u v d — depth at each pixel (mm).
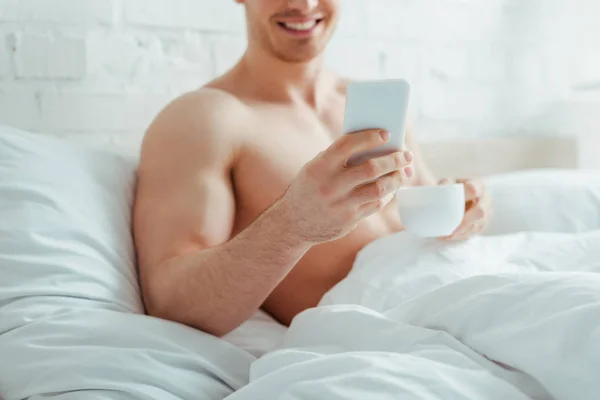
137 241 1054
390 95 700
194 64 1482
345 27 1695
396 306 867
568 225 1332
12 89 1285
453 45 1902
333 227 753
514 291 736
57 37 1323
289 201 764
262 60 1202
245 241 849
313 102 1246
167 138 1074
